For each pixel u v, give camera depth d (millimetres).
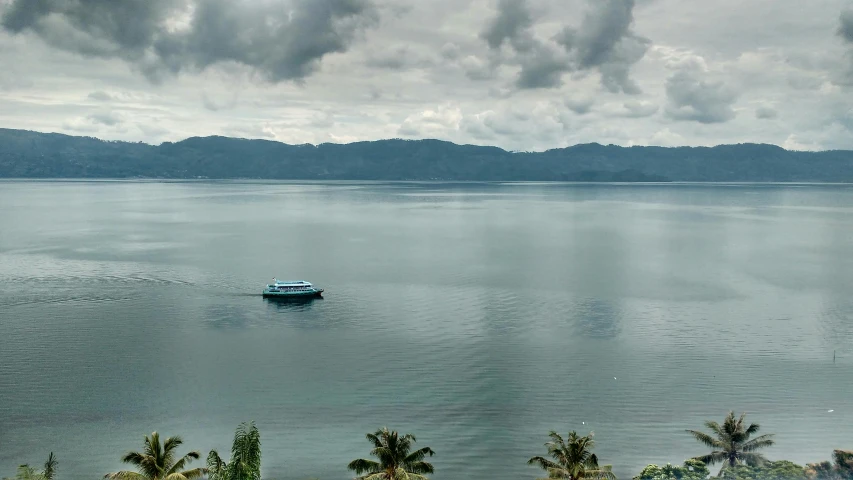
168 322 124188
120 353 105625
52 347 108250
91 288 152750
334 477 70750
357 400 88438
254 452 52969
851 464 68125
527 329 120688
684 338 115188
